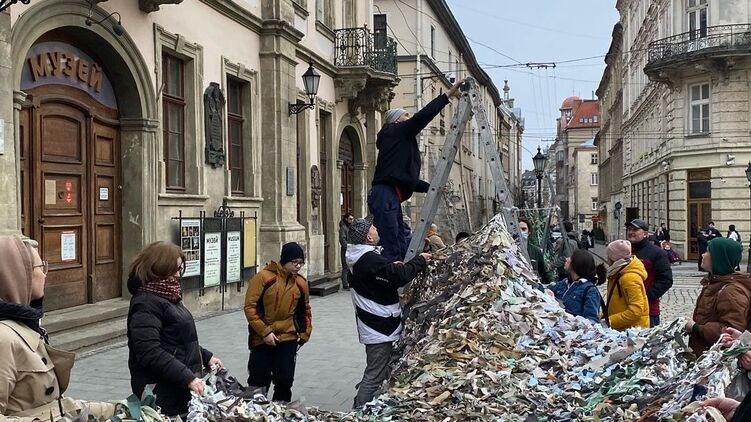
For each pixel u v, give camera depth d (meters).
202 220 11.04
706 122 27.48
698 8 27.67
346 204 19.33
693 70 27.12
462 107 4.86
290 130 14.26
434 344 3.91
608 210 64.25
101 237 9.21
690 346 4.44
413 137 5.00
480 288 4.12
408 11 29.22
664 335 3.58
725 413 2.58
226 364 7.90
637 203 42.53
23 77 7.81
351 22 19.47
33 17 7.53
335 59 18.05
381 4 29.34
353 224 4.91
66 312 8.35
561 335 3.90
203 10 11.38
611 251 5.66
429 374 3.66
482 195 44.47
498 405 3.36
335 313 12.31
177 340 3.63
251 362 5.85
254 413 3.19
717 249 4.41
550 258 8.19
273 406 3.31
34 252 2.65
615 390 3.29
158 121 9.94
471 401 3.40
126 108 9.58
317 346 9.23
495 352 3.75
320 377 7.47
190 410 3.05
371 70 17.89
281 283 5.78
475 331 3.86
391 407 3.47
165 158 10.58
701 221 27.66
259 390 3.43
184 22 10.77
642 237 6.57
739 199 26.27
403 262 4.78
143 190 9.60
